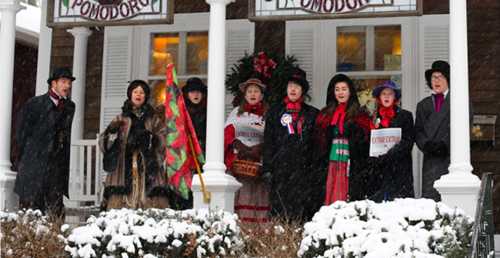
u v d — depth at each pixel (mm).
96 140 9875
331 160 7613
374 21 10172
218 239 6418
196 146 7773
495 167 9680
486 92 9820
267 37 10516
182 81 10727
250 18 7906
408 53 10062
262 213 8180
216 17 8047
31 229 6945
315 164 7711
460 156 7078
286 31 10438
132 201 7934
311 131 7738
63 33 11117
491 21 9930
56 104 8414
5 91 8703
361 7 7648
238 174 8219
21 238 6828
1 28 8805
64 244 6727
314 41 10328
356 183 7488
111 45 10945
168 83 7730
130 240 6129
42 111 8289
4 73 8727
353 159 7543
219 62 7977
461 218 5824
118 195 8008
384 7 7590
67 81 8469
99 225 6398
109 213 6660
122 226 6258
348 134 7574
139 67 10859
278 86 9562
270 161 7742
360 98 10070
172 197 8266
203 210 6844
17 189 8172
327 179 7613
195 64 10742
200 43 10766
